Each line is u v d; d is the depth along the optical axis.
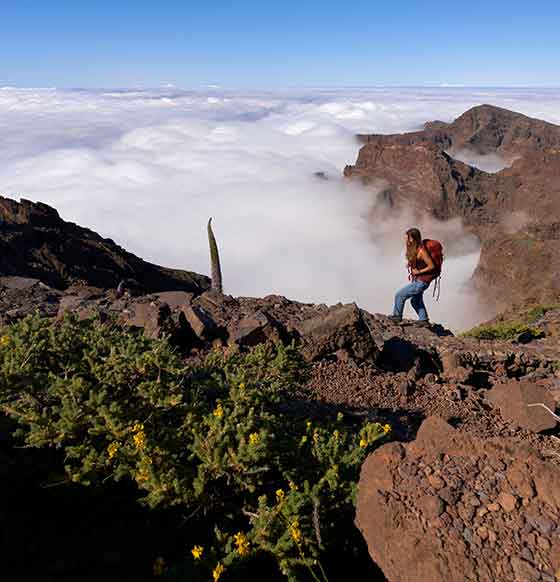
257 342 6.67
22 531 2.98
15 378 3.62
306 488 3.10
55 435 3.30
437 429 3.19
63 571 2.81
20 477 3.30
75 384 3.57
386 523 2.79
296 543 2.88
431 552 2.58
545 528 2.61
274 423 3.71
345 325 6.54
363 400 5.79
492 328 10.05
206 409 3.71
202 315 6.74
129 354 3.98
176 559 2.99
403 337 7.93
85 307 7.82
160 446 3.26
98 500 3.29
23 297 8.95
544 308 12.06
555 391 6.49
